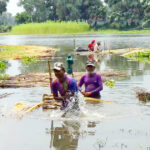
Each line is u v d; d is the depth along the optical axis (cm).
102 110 760
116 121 668
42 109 779
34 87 1076
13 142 550
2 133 599
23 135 587
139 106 797
